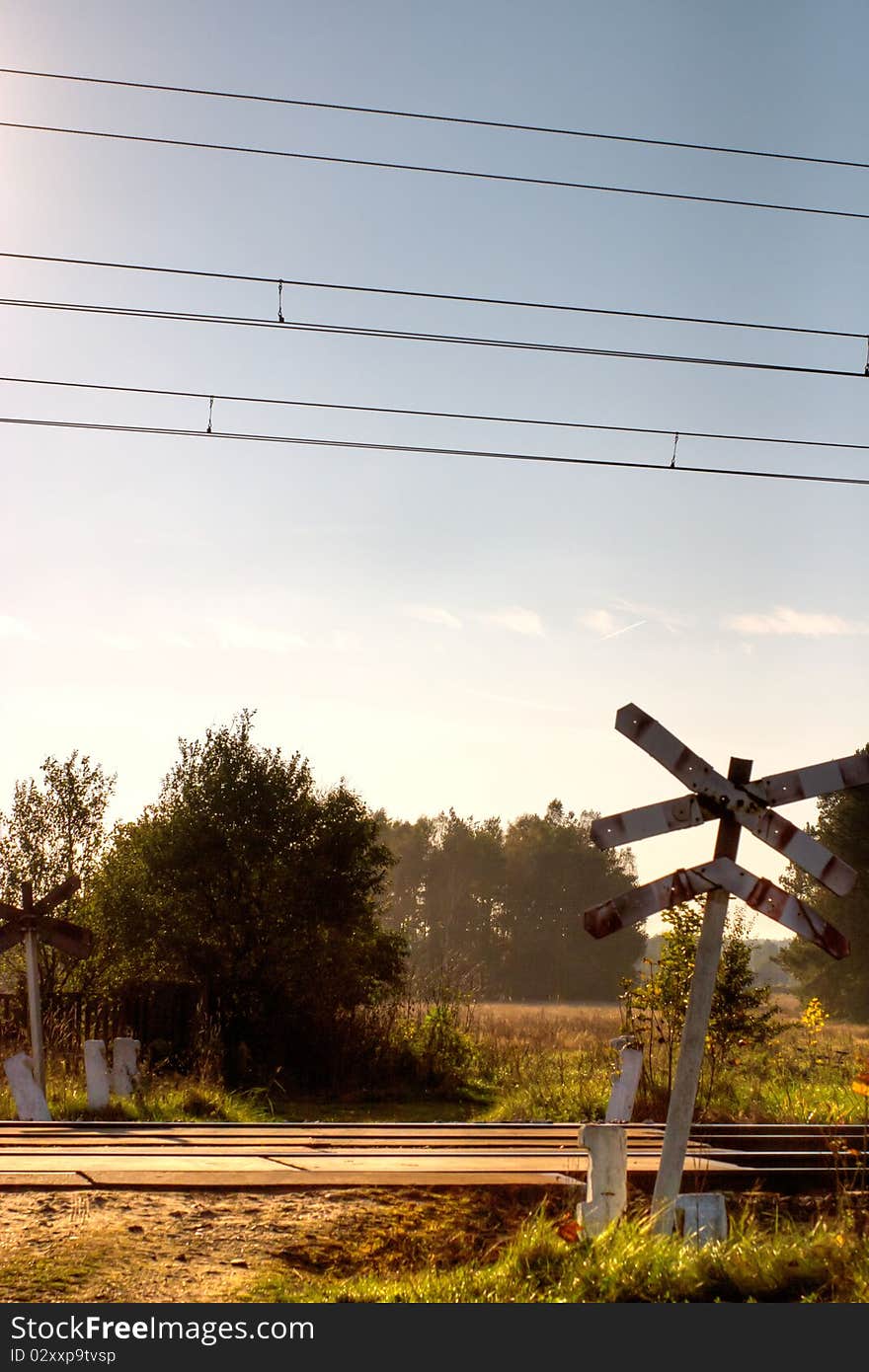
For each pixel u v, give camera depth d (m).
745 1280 6.69
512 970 107.44
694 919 17.52
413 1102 21.77
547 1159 9.90
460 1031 25.88
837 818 62.78
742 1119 13.91
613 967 106.50
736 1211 8.76
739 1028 17.27
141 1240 7.12
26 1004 22.34
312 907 25.03
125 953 24.86
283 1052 24.30
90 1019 22.88
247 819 25.41
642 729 7.95
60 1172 8.72
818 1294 6.55
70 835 25.39
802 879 65.06
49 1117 13.72
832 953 7.82
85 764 25.64
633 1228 7.27
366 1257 7.29
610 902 7.76
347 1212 7.96
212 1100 16.16
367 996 25.86
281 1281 6.58
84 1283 6.38
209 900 25.05
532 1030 34.22
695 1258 6.85
